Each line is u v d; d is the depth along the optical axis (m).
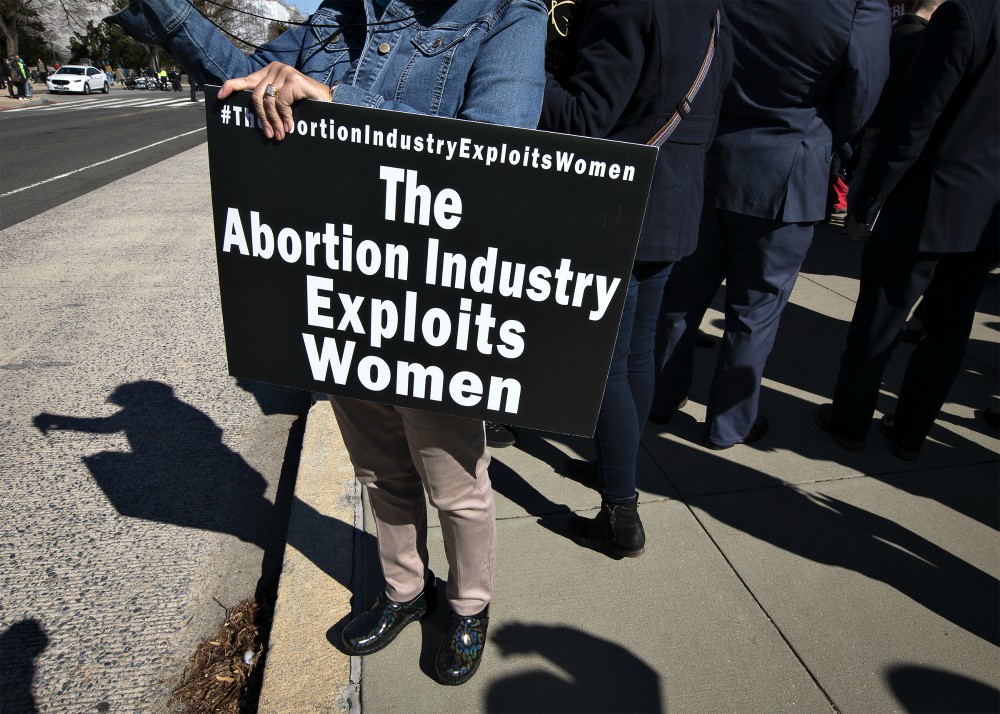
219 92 1.26
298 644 1.88
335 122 1.24
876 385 2.70
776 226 2.39
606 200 1.23
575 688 1.76
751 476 2.65
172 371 3.68
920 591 2.10
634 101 1.69
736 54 2.23
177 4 1.38
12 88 28.39
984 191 2.29
